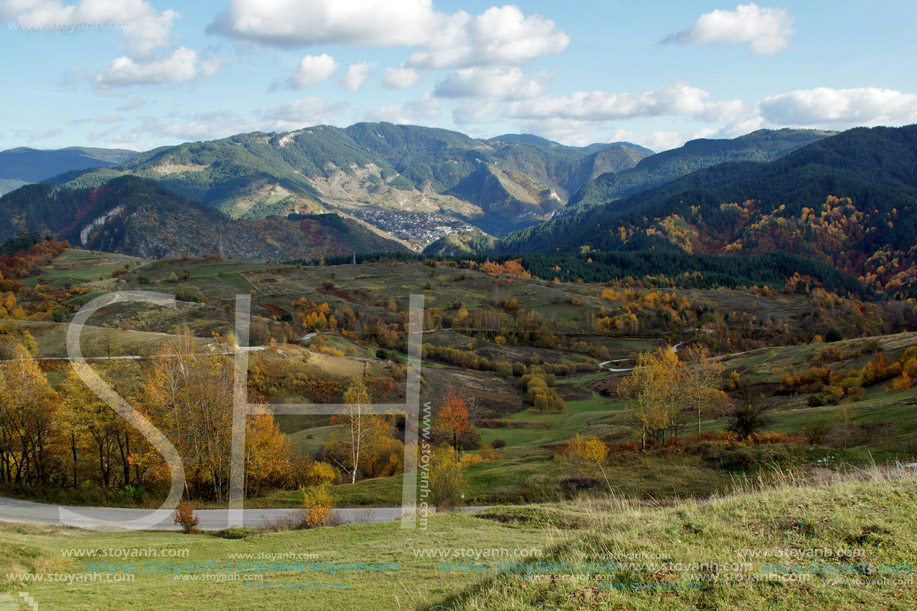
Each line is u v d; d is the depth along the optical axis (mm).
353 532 19578
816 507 10445
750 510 10844
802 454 31250
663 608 7504
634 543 9711
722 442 35938
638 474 31703
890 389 58281
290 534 20125
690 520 10680
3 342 52812
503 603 8289
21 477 35719
